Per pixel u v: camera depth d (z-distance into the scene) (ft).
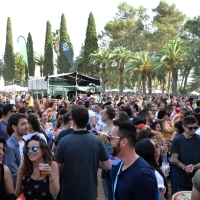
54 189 11.39
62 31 204.13
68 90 94.43
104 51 164.66
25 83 221.87
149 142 11.41
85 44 192.44
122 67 161.38
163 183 11.39
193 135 15.92
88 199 12.35
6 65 218.38
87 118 12.85
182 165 15.78
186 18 210.59
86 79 93.97
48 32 214.07
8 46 218.38
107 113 19.42
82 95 83.20
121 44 219.20
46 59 214.07
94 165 12.64
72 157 12.32
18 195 11.63
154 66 143.74
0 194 10.76
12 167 13.83
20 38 71.26
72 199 12.28
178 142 16.11
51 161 11.66
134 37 218.18
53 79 90.38
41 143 11.56
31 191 11.32
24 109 25.44
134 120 18.93
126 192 8.71
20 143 15.10
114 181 9.39
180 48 132.67
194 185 8.62
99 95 88.89
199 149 15.71
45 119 23.30
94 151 12.59
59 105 44.50
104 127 19.75
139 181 8.46
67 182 12.40
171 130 22.61
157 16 214.28
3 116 20.01
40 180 11.35
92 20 190.80
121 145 9.11
